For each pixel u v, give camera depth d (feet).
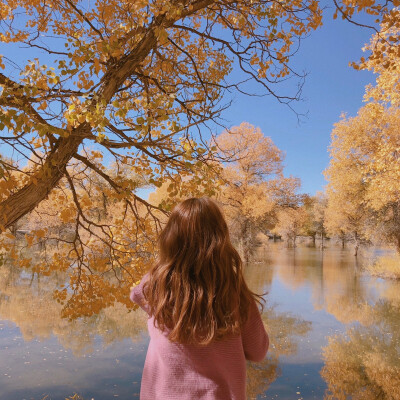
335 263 98.63
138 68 13.17
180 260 3.98
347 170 77.71
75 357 27.12
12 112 7.64
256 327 4.04
